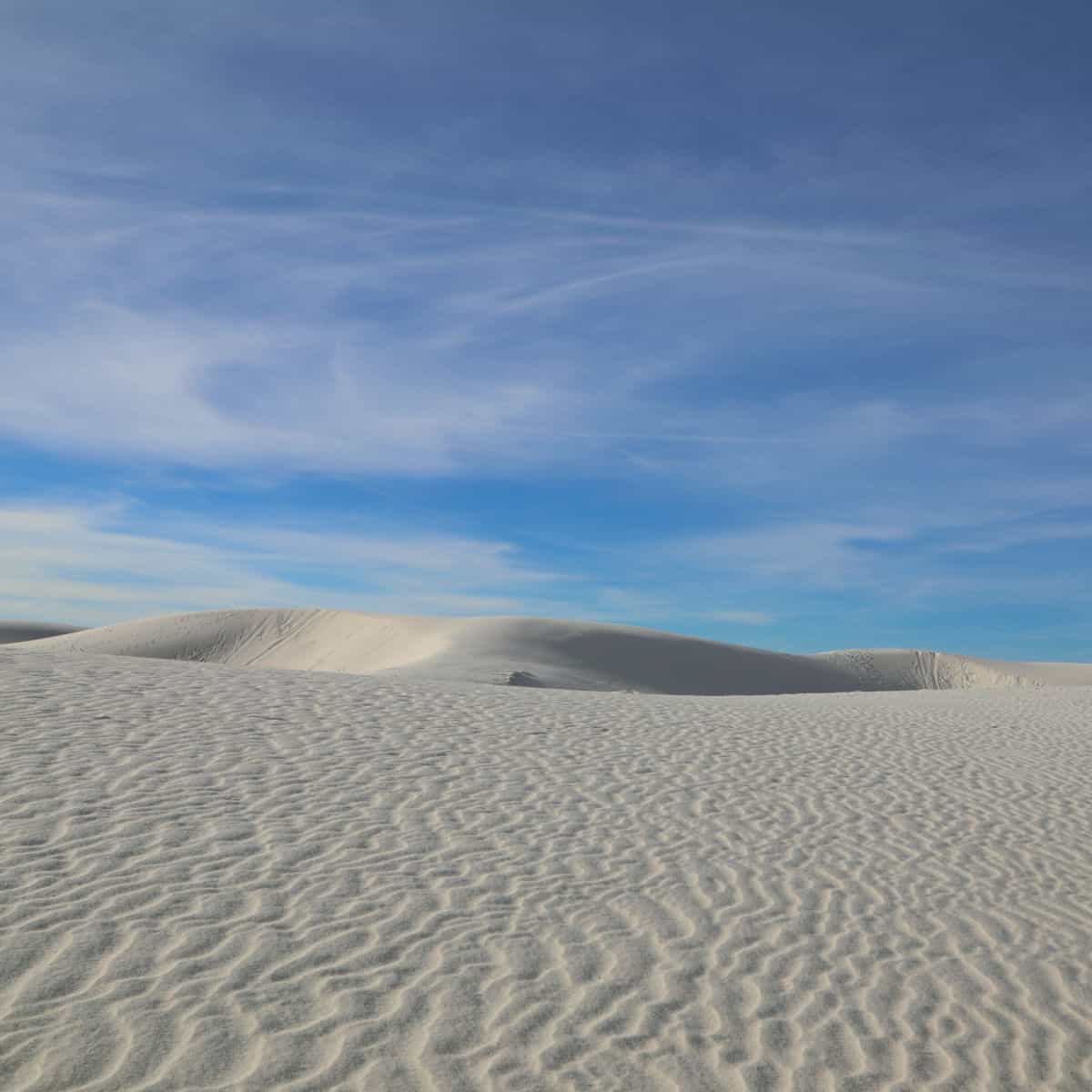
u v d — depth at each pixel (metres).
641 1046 5.12
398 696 13.77
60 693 11.18
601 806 9.10
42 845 6.75
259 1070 4.56
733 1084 4.89
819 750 12.69
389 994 5.34
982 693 25.59
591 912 6.68
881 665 74.81
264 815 7.82
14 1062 4.43
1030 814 10.02
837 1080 5.02
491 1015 5.25
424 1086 4.58
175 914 5.96
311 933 5.92
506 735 11.70
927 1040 5.50
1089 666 79.88
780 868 7.88
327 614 67.62
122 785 8.12
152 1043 4.67
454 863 7.30
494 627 52.06
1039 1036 5.64
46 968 5.21
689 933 6.51
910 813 9.83
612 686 42.34
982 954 6.61
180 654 64.19
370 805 8.38
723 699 20.06
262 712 11.40
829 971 6.17
